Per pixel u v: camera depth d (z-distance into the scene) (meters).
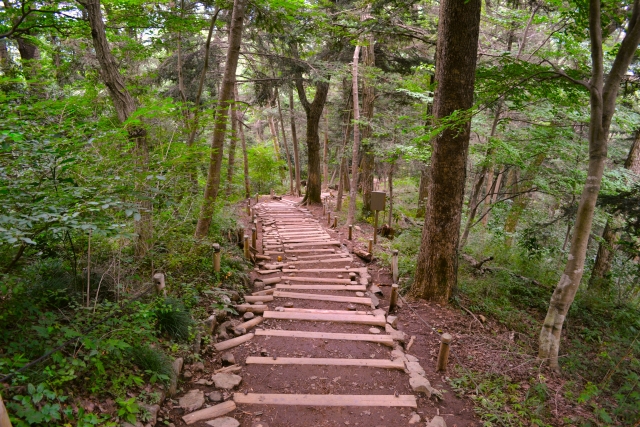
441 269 6.14
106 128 3.80
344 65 11.29
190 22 7.10
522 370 4.34
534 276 8.59
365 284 7.12
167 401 3.32
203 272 6.04
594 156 4.12
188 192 6.42
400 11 7.93
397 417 3.43
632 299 8.03
